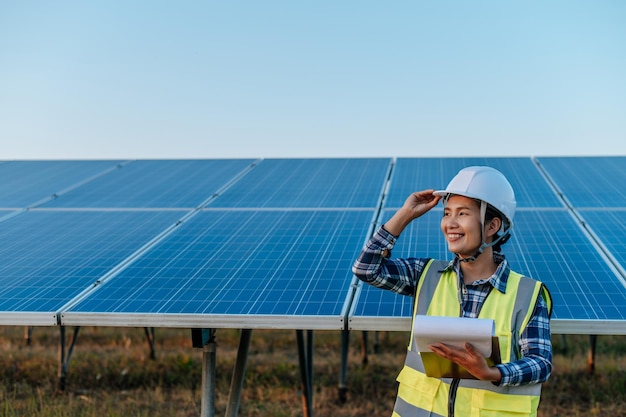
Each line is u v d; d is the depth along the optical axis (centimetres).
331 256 660
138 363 1286
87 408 996
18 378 1180
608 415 983
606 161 1028
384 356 1379
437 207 807
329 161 1089
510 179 929
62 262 681
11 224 818
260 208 830
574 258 626
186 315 540
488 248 422
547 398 1064
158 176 1037
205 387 571
